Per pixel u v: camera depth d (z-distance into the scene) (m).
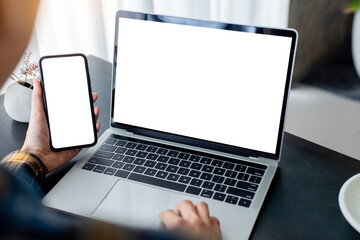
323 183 0.75
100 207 0.71
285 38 0.75
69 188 0.75
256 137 0.80
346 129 2.12
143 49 0.84
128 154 0.83
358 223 0.59
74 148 0.81
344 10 2.37
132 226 0.19
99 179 0.77
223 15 2.07
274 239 0.65
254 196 0.72
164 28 0.82
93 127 0.82
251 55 0.77
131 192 0.74
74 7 1.45
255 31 0.76
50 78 0.78
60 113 0.79
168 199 0.72
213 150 0.83
